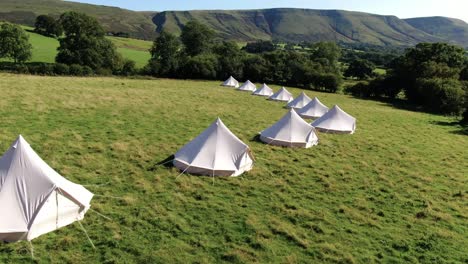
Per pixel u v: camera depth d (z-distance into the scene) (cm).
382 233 1165
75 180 1388
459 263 1022
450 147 2481
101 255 942
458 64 5694
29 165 1062
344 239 1110
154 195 1319
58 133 1977
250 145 2069
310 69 6106
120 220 1123
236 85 5428
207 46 7975
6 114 2272
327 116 2672
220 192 1395
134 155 1730
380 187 1578
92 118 2406
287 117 2200
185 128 2380
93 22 6650
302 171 1703
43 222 1010
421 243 1109
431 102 4706
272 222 1184
